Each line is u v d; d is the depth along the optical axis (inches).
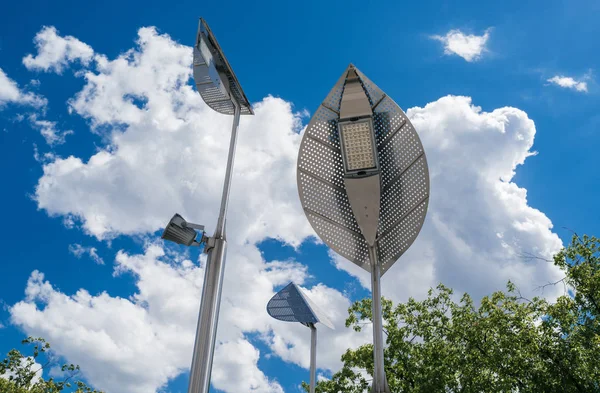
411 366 687.1
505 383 533.6
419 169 244.4
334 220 263.0
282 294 367.6
